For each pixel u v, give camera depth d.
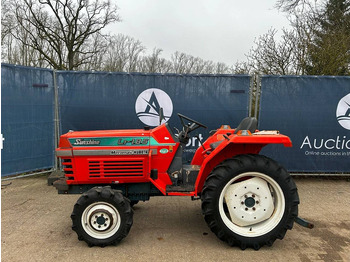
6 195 4.11
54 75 4.71
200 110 4.85
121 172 2.86
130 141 2.85
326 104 4.77
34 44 15.26
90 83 4.76
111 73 4.75
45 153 4.80
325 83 4.72
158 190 3.00
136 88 4.79
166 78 4.78
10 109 4.35
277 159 4.88
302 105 4.78
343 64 7.09
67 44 15.22
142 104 4.82
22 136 4.52
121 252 2.60
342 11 9.70
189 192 2.85
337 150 4.86
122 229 2.65
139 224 3.22
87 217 2.64
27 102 4.52
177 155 3.01
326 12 9.48
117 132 2.93
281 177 2.62
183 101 4.83
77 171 2.84
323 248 2.70
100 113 4.82
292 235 2.96
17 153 4.48
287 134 4.84
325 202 3.94
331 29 8.70
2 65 4.22
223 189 2.62
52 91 4.76
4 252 2.59
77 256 2.53
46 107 4.73
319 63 7.35
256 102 4.84
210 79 4.80
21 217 3.37
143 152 2.84
